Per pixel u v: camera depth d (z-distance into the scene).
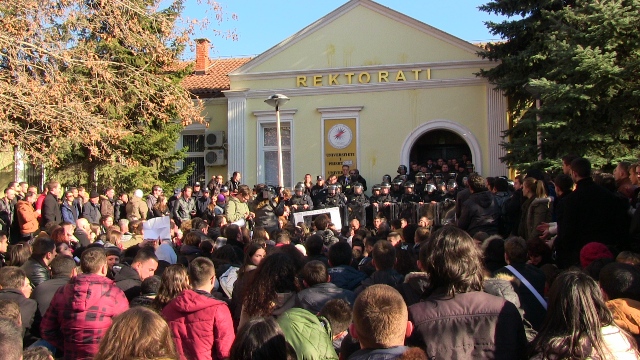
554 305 3.18
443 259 3.41
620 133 13.54
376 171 19.62
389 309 3.01
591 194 6.14
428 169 18.56
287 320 3.61
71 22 12.11
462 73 19.22
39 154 12.30
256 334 3.01
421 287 4.30
